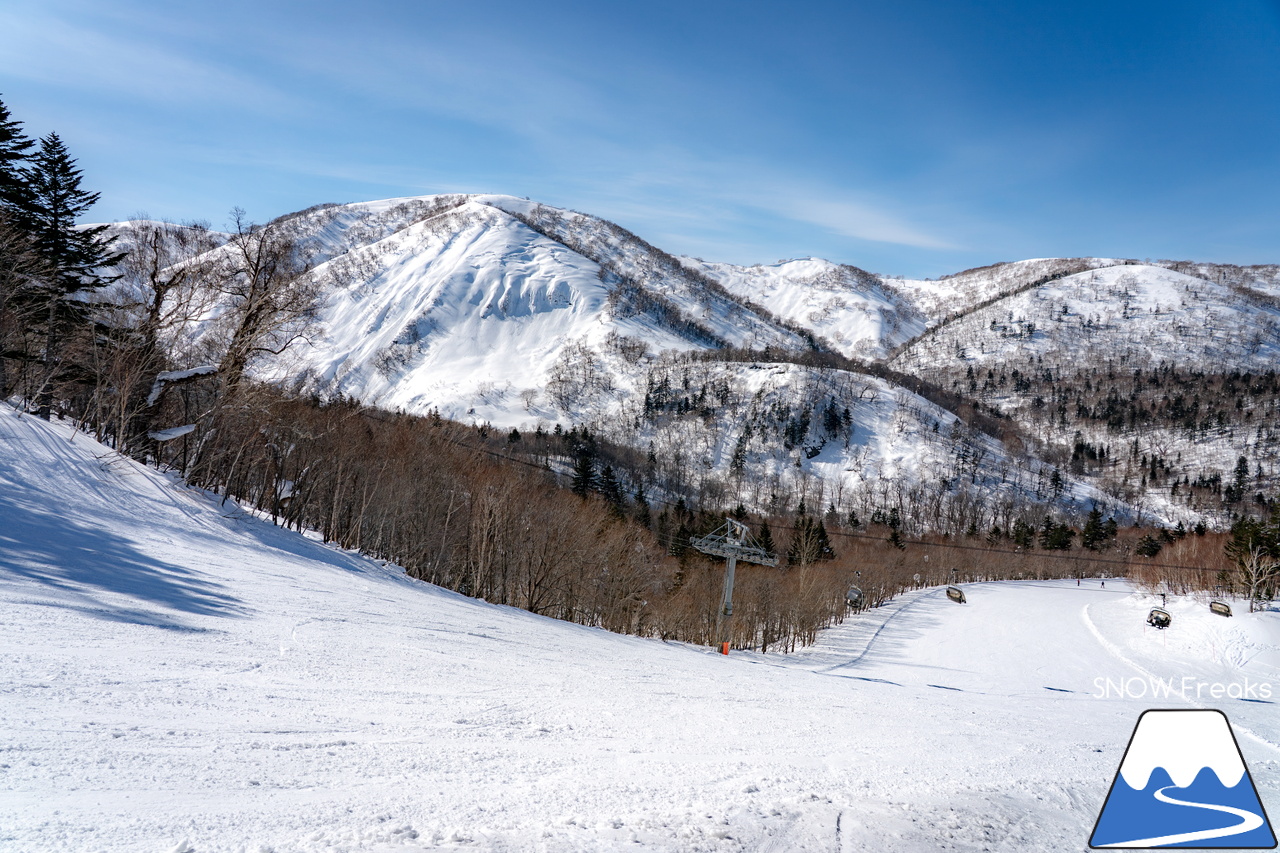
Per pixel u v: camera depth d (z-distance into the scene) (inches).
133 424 1093.8
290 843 120.9
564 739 252.1
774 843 153.8
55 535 526.3
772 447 7509.8
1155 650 1691.7
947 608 2635.3
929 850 166.9
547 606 1510.8
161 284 1091.3
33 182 1330.0
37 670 225.5
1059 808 230.8
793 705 460.4
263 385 1112.2
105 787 142.1
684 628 1820.9
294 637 385.4
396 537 1434.5
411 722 244.1
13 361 1184.8
